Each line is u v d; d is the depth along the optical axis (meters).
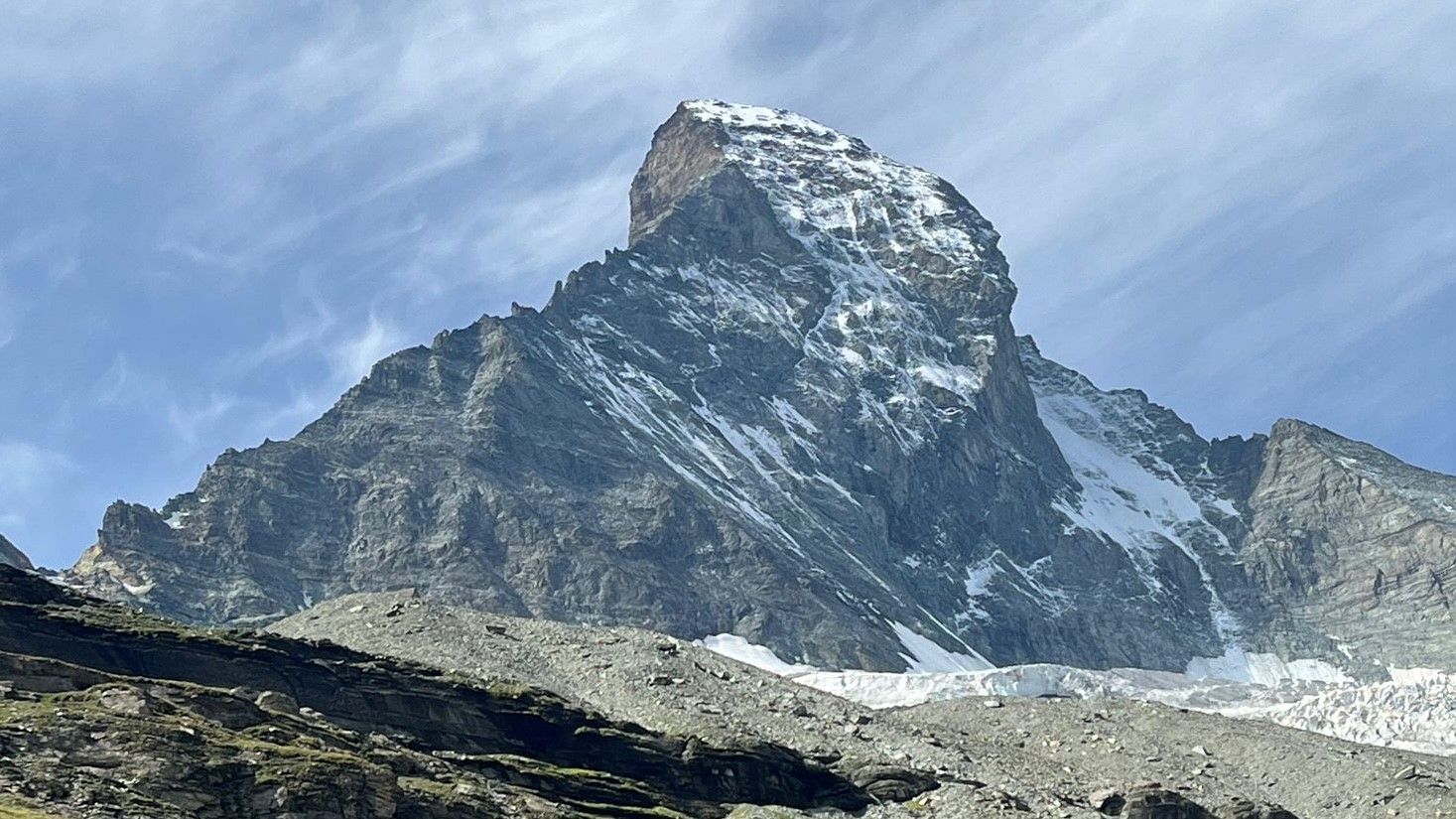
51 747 163.38
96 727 167.75
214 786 165.62
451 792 187.38
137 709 175.00
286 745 181.12
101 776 159.88
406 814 177.00
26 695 176.12
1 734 162.50
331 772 172.25
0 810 145.38
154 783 161.62
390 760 193.38
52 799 153.00
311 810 167.00
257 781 167.75
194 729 174.38
